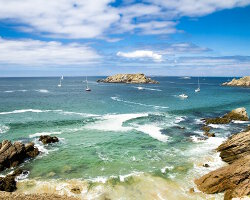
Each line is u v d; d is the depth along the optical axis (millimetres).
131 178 23016
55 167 25688
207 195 20641
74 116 51906
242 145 26578
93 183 22062
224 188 21203
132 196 19984
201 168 25531
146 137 36438
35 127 41969
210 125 44875
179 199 19828
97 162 26906
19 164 26484
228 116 49844
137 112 58375
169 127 42875
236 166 21781
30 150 29219
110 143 33500
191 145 32844
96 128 41625
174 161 27250
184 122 47438
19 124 43844
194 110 61969
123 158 28141
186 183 22391
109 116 52219
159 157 28469
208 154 29406
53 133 38344
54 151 30328
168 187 21531
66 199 18453
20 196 18094
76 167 25656
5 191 19656
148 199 19625
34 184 21969
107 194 20250
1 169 25094
